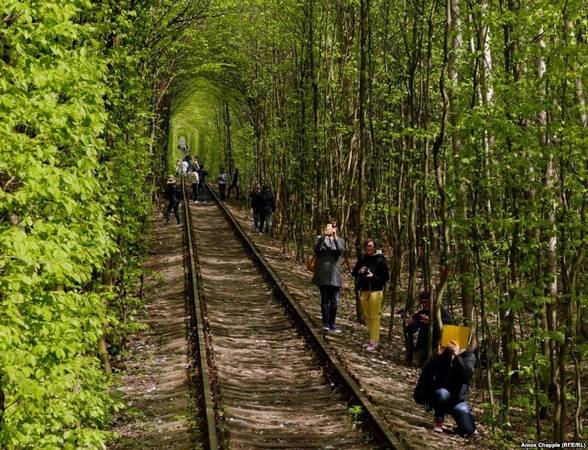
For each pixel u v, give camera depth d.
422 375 10.79
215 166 82.38
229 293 21.94
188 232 34.16
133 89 12.37
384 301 23.30
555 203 9.88
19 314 6.25
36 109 6.39
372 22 22.25
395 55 21.81
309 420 10.62
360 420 10.38
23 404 6.54
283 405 11.39
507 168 10.09
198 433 9.66
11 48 6.68
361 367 13.63
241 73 42.62
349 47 24.38
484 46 12.21
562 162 9.24
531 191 10.45
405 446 9.06
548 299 9.16
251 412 10.85
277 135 33.31
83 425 8.99
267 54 36.91
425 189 14.88
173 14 22.08
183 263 27.33
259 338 16.33
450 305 15.65
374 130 24.41
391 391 12.45
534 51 9.41
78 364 7.01
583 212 9.37
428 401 10.78
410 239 17.58
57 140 6.92
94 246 7.88
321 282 16.34
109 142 12.45
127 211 13.45
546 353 10.45
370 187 25.70
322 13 25.52
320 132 26.09
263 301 20.77
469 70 14.47
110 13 11.59
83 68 7.21
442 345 10.68
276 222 38.41
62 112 6.53
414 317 14.41
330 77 25.19
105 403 8.66
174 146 96.75
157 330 17.20
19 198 6.16
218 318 18.02
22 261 6.42
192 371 13.06
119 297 14.12
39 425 6.71
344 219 23.72
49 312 6.51
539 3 9.27
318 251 16.45
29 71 6.49
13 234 5.98
